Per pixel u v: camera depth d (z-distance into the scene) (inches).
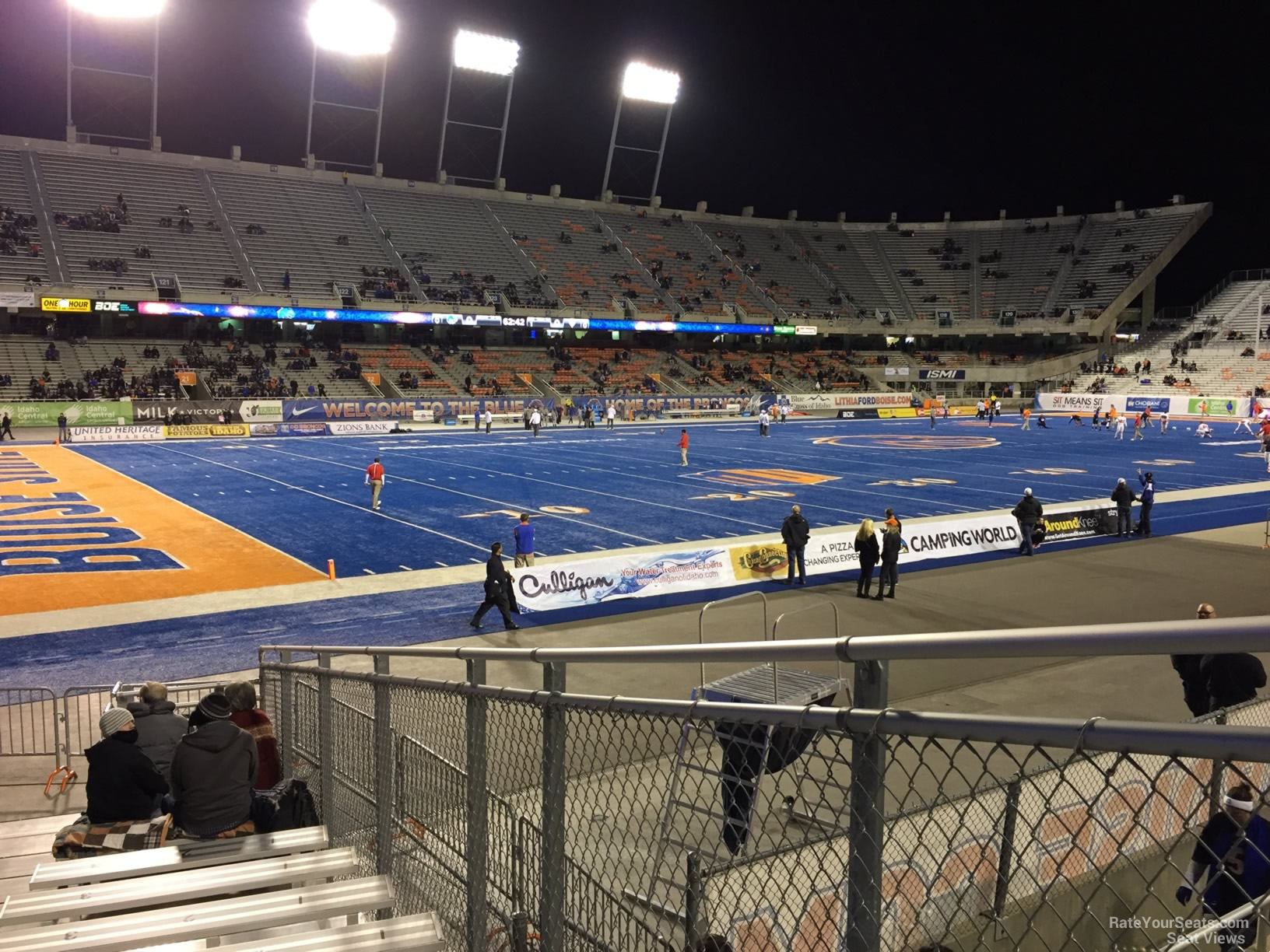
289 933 173.6
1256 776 193.0
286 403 2103.8
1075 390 3147.1
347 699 279.6
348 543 892.6
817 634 593.0
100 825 265.7
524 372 2738.7
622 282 3132.4
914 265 3634.4
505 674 509.7
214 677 516.7
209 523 995.9
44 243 2332.7
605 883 170.1
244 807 242.7
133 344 2317.9
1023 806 194.9
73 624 624.4
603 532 944.3
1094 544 911.0
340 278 2642.7
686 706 97.6
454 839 185.0
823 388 3132.4
